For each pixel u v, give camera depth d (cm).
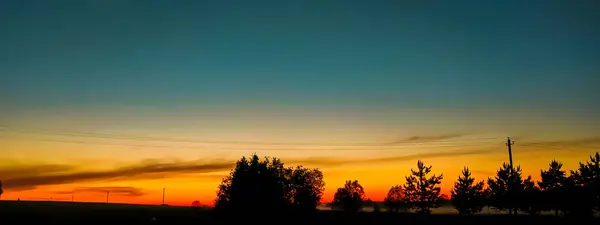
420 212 9356
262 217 7425
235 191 7562
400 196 11031
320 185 9350
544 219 7119
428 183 9419
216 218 7506
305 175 8956
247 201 7462
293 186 8606
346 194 10988
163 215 8231
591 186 7688
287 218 7481
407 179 9712
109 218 7331
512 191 7319
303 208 8012
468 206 9244
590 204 7500
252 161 7850
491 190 9038
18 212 8800
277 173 8038
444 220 7188
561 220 7025
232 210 7544
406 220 7225
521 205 8175
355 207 10150
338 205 10544
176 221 6900
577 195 7581
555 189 8100
